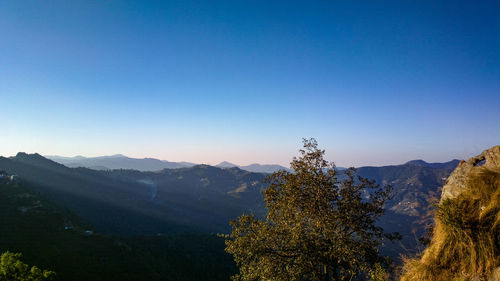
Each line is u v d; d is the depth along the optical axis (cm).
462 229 567
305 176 1495
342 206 1451
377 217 1476
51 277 1266
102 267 8944
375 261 1275
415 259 686
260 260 1528
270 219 1641
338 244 1285
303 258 1401
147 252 11181
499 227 519
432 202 755
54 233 11294
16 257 1223
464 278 545
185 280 9612
